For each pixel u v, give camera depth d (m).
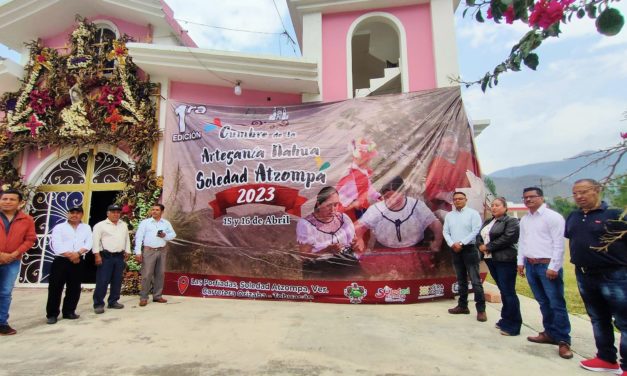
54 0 6.89
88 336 3.74
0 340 3.63
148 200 6.05
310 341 3.57
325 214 5.50
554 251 3.38
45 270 6.48
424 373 2.86
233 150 5.92
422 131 5.61
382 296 5.18
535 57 1.46
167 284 5.75
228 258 5.63
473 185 5.43
